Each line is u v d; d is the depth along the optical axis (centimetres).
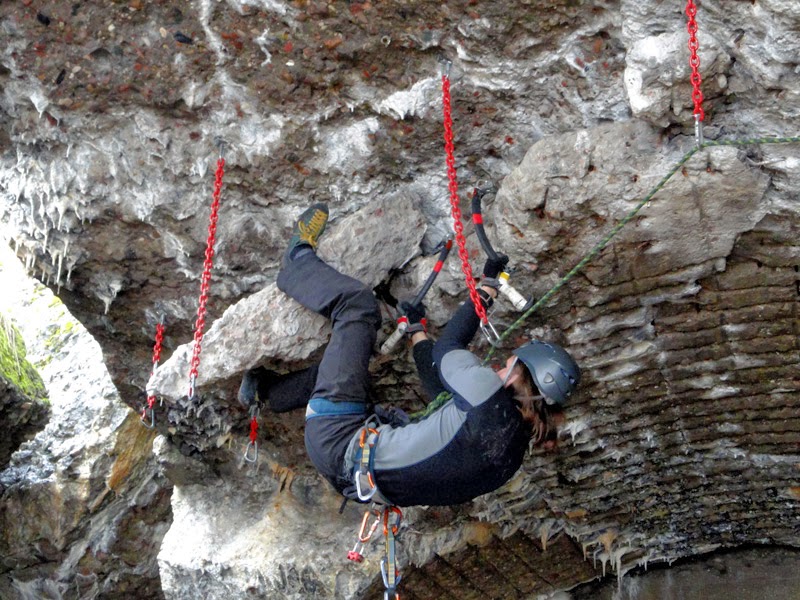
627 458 475
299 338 379
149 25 360
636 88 330
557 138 354
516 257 379
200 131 393
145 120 391
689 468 480
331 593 503
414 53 361
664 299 393
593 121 362
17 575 806
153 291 455
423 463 326
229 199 416
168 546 548
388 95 374
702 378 427
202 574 537
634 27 325
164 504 827
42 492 785
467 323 354
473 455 323
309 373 392
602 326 405
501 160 391
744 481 481
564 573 560
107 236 431
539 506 506
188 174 406
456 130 380
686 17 319
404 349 420
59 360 851
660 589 553
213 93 380
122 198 414
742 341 405
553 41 344
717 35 319
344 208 416
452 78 364
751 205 349
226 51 366
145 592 841
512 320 403
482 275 382
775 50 310
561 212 356
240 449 517
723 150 336
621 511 512
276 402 400
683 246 366
